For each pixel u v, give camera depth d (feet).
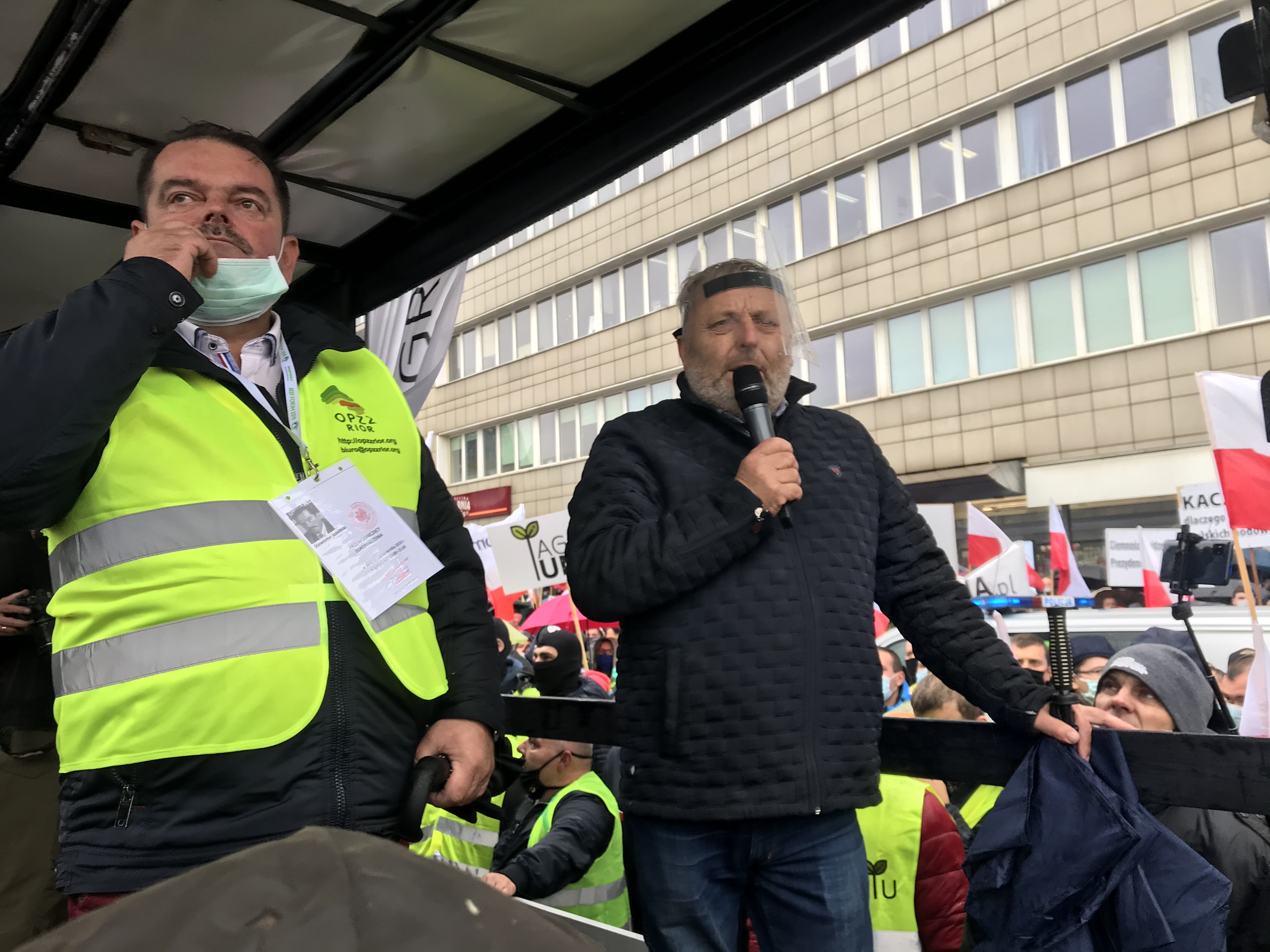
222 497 4.70
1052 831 5.39
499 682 5.77
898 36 59.52
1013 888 5.50
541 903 9.44
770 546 5.83
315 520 4.90
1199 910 5.15
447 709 5.51
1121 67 50.78
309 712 4.59
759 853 5.70
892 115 59.67
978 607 6.47
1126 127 50.67
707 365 6.52
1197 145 47.96
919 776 6.31
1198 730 8.81
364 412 5.58
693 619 5.73
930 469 58.65
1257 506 11.96
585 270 81.35
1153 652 9.02
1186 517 25.31
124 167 9.21
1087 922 5.35
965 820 9.84
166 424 4.69
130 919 1.13
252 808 4.46
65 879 4.42
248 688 4.48
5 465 4.05
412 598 5.34
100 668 4.50
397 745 4.98
